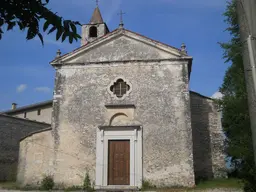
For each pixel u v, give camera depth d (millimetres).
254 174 7328
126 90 18578
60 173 17609
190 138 17047
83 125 18234
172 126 17391
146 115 17797
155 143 17266
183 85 17969
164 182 16578
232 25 11461
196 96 21812
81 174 17453
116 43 19422
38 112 35125
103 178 17188
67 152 17906
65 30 3402
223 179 19531
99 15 27922
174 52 18500
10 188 17656
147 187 16500
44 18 3293
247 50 2418
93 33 25797
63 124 18391
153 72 18469
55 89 19078
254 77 2363
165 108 17750
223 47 13984
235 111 10031
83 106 18562
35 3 3209
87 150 17797
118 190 16047
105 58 19203
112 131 17906
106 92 18609
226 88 15906
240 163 8234
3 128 26594
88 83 18938
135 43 19203
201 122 21312
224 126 21047
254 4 2420
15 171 26750
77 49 19453
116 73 18844
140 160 17078
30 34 3348
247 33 2422
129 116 17969
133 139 17500
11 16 3258
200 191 14961
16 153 27344
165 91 18031
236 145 8828
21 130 28250
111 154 17688
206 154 20719
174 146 17047
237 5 2533
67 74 19281
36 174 17797
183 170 16609
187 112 17469
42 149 18156
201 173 20297
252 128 2371
